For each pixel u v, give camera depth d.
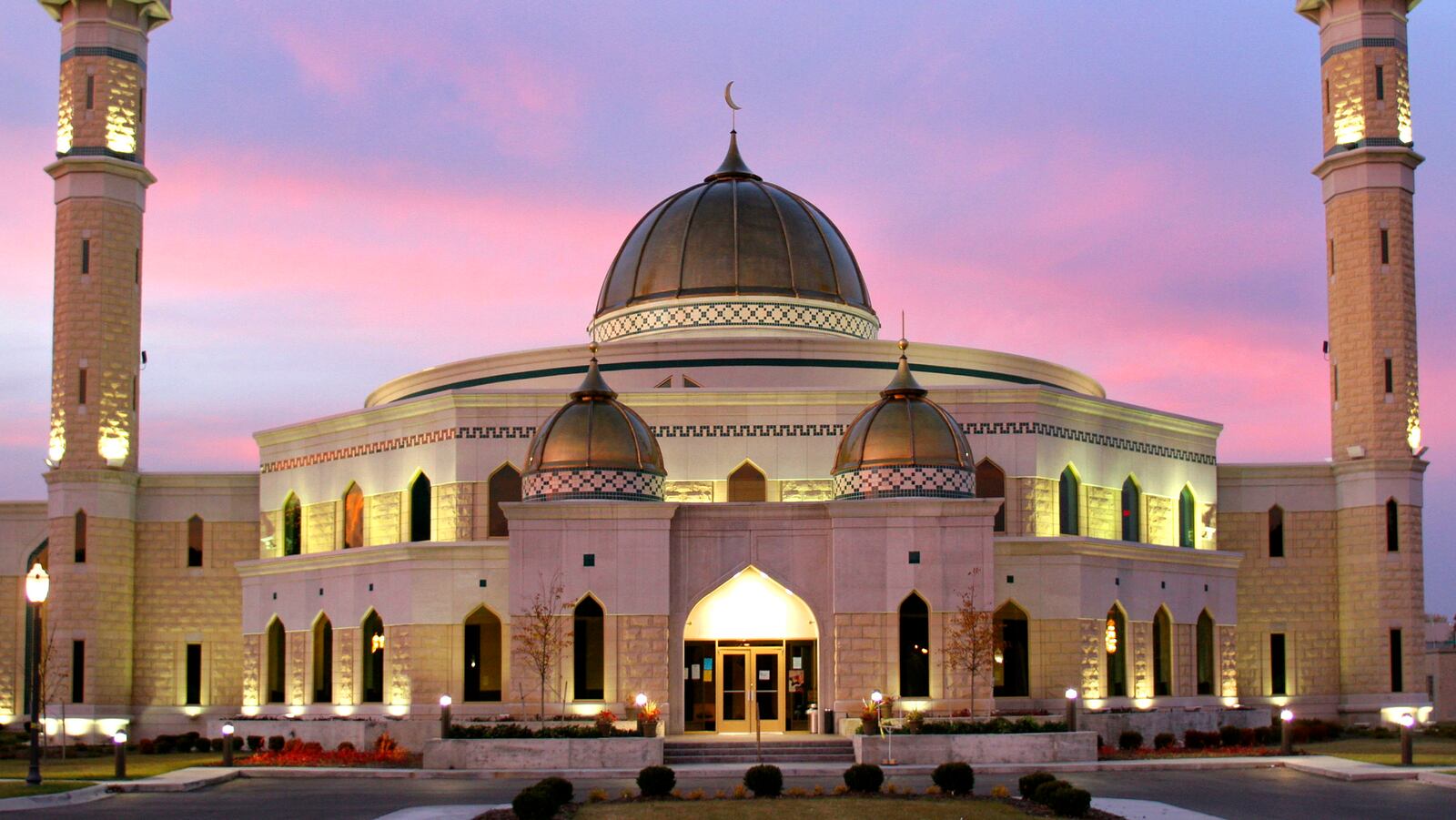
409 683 57.59
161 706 67.81
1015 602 57.81
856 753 50.06
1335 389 70.94
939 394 60.66
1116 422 64.25
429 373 67.88
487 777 47.94
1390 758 50.53
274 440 67.38
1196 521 67.62
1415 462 68.69
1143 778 45.47
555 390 59.97
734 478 60.12
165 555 68.75
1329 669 69.19
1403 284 69.88
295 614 62.94
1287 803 38.97
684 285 67.44
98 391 68.19
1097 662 58.03
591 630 54.91
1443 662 85.25
